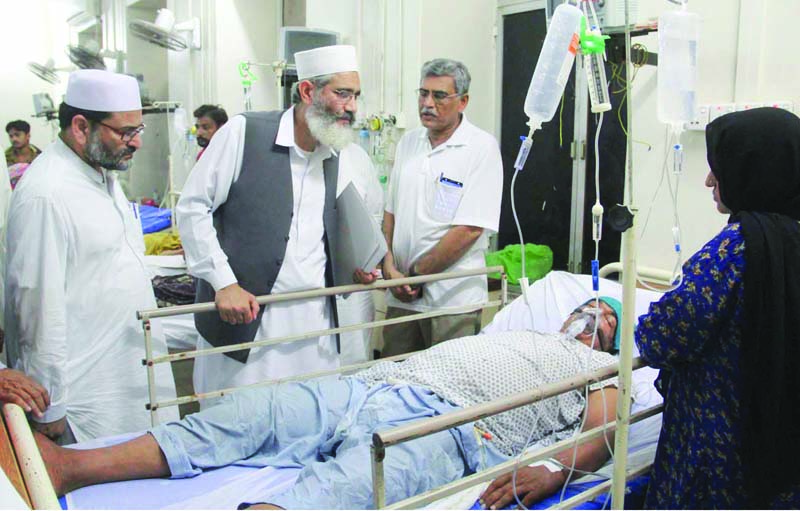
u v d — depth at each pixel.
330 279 2.09
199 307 1.82
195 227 1.88
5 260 1.80
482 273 2.36
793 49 2.25
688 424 1.30
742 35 2.36
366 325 2.15
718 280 1.17
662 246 2.68
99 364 1.91
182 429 1.65
